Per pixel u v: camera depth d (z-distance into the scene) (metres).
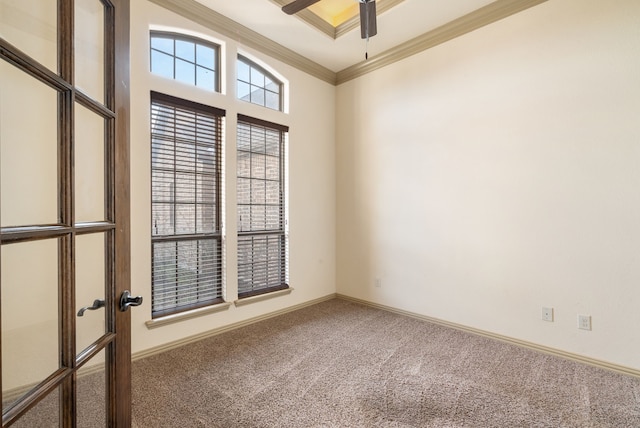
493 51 2.72
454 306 3.02
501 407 1.83
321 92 3.88
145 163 2.44
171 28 2.58
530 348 2.56
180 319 2.64
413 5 2.67
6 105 0.70
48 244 0.81
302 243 3.69
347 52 3.47
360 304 3.81
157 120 2.54
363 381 2.10
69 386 0.86
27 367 0.74
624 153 2.15
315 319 3.29
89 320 1.00
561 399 1.90
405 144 3.37
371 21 2.14
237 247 3.05
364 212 3.77
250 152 3.22
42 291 0.79
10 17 0.72
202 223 2.84
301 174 3.67
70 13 0.86
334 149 4.07
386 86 3.52
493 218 2.76
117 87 1.12
